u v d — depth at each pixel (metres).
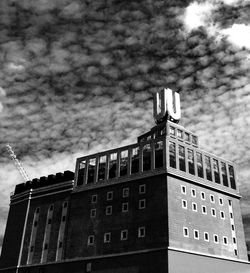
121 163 67.75
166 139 63.69
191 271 55.06
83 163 73.25
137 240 58.22
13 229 77.44
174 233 56.34
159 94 74.25
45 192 76.38
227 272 60.31
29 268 69.12
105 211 64.62
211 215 63.78
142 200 61.31
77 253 63.91
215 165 70.06
